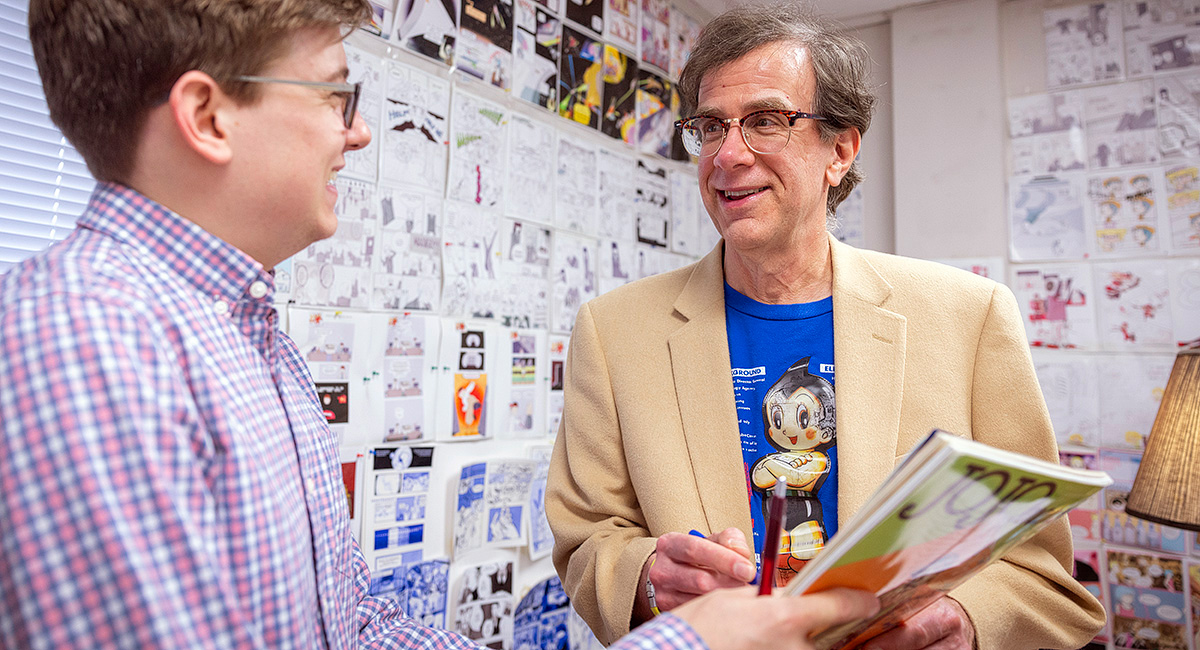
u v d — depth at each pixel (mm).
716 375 1061
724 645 526
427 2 1819
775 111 972
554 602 2168
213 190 603
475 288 1940
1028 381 986
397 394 1729
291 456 636
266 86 600
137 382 474
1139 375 2494
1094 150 2621
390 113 1725
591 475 1137
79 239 562
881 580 585
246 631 486
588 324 1204
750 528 993
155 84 570
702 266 1173
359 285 1652
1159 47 2551
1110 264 2564
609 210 2463
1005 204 2729
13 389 445
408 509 1750
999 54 2752
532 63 2160
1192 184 2469
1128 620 2422
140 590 434
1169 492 1513
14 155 1280
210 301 619
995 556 667
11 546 427
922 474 468
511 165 2076
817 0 2873
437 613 1801
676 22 2875
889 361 1007
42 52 584
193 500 492
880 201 2967
